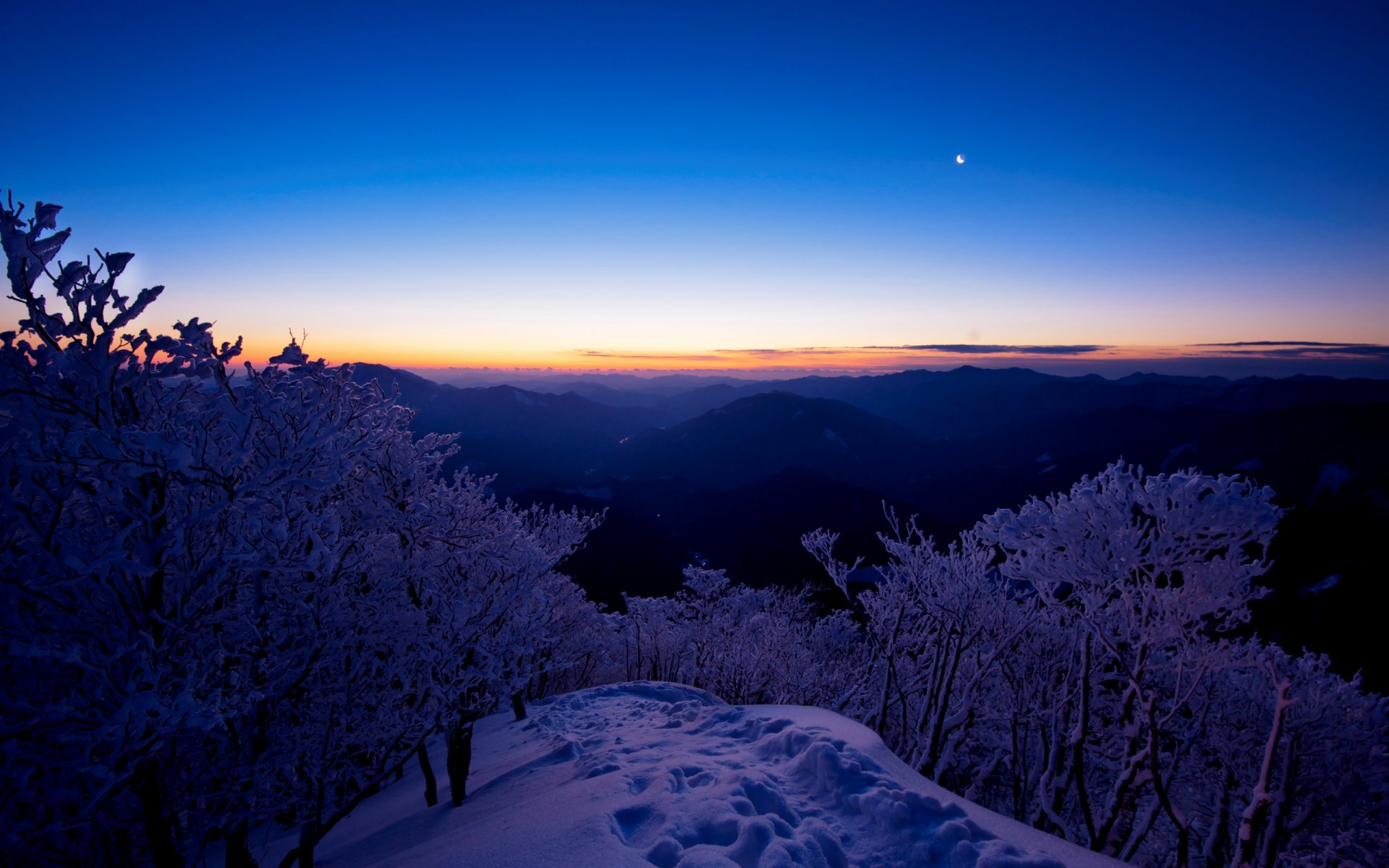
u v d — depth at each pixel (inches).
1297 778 459.8
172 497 203.8
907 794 207.0
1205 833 527.2
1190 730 437.7
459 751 359.9
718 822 186.9
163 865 197.9
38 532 171.8
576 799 235.3
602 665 965.2
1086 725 382.6
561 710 593.9
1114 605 359.3
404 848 284.5
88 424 174.2
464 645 285.4
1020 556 402.9
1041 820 447.2
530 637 320.5
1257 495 314.3
